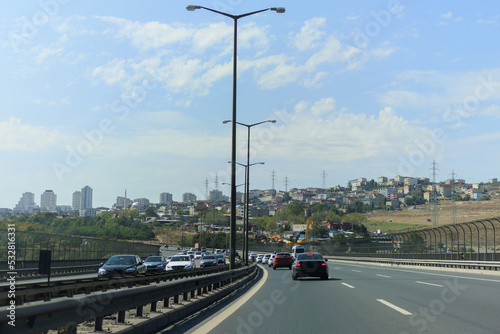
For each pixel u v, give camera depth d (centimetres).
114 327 852
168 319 1088
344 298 1580
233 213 2666
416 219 14650
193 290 1437
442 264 3888
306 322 1087
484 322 1031
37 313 569
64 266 3916
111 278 1593
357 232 13975
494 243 3181
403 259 4919
